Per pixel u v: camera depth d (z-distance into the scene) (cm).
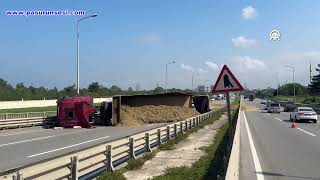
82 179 1041
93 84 12488
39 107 6944
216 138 2319
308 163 1526
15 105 6681
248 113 6494
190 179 1139
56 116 4034
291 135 2725
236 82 1372
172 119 4191
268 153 1806
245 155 1744
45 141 2461
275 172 1338
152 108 4341
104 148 1193
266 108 7594
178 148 1919
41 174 791
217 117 4631
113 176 1127
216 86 1386
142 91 11488
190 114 4409
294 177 1256
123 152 1386
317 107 7281
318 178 1247
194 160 1562
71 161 931
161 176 1197
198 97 5397
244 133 2877
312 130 3175
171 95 4606
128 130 3316
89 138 2631
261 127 3491
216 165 1369
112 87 12938
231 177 945
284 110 7712
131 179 1207
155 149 1802
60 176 881
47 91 10131
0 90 8269
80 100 3709
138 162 1390
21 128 3594
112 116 3909
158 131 1939
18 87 9862
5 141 2477
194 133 2736
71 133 3058
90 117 3888
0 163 1579
